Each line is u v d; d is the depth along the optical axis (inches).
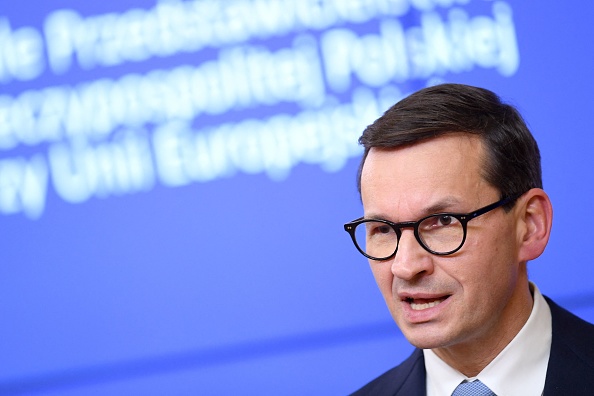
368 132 132.1
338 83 255.3
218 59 255.9
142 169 256.7
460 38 254.4
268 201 255.4
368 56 255.0
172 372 255.3
